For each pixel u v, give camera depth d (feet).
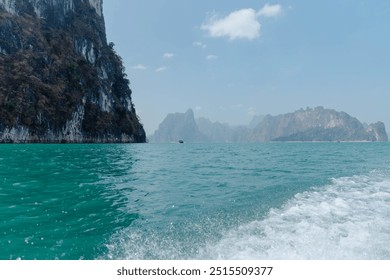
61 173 49.01
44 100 241.35
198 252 16.83
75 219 23.39
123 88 376.27
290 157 101.30
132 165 68.08
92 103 301.63
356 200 28.55
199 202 29.63
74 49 307.99
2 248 17.38
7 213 24.53
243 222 21.90
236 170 58.70
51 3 296.10
